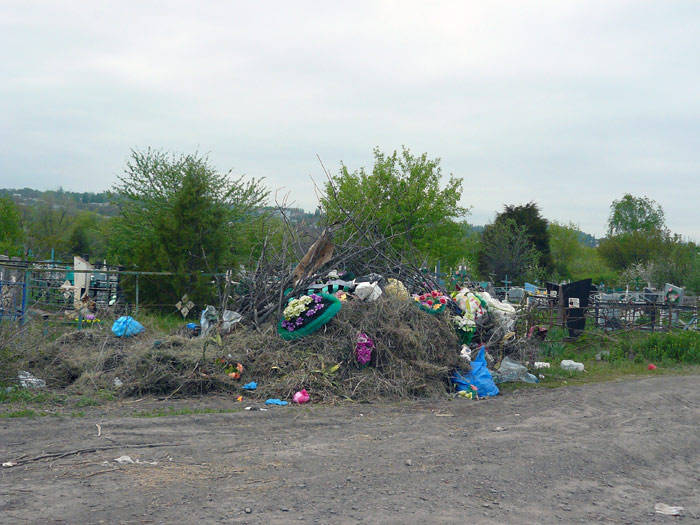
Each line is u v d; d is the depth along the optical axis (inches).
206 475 229.3
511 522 195.9
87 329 494.3
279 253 532.7
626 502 223.5
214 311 484.7
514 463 261.3
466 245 1793.8
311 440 288.5
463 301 494.9
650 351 617.3
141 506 194.4
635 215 3282.5
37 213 2224.4
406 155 1124.5
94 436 276.8
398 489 221.9
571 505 216.1
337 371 408.8
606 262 2164.1
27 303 520.4
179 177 971.9
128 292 709.9
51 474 223.3
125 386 376.5
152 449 261.6
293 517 190.4
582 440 304.8
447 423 336.2
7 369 376.2
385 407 374.9
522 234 1857.8
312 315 433.7
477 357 465.7
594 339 691.4
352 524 186.7
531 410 375.9
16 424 292.4
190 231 705.0
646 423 347.6
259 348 424.8
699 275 1423.5
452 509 204.2
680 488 244.2
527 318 563.8
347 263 545.6
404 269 547.5
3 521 177.9
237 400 373.4
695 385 475.8
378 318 441.1
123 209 1016.2
